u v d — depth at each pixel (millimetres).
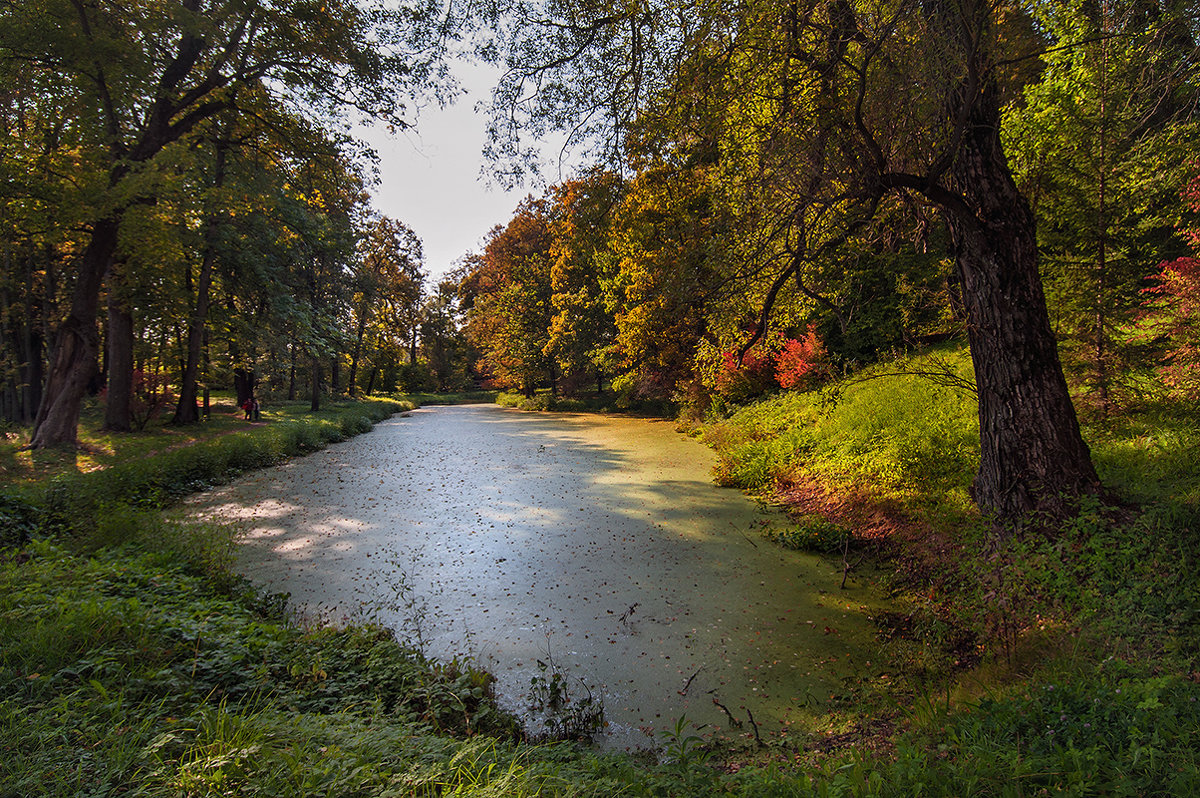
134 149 15250
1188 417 7344
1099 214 8000
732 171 7082
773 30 5805
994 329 6219
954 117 5707
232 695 3643
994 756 2732
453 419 31844
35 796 2268
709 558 8391
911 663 5152
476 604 6953
